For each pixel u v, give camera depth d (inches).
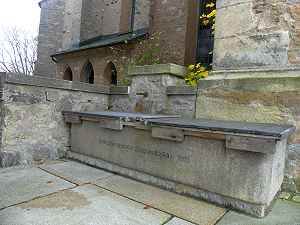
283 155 119.6
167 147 123.5
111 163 149.8
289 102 126.0
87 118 163.2
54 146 173.8
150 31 341.1
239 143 97.1
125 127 142.6
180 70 187.3
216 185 107.3
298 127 123.0
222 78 150.6
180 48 309.9
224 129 100.3
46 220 86.9
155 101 182.2
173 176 121.2
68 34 576.4
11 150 151.8
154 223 89.0
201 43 319.6
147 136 132.0
